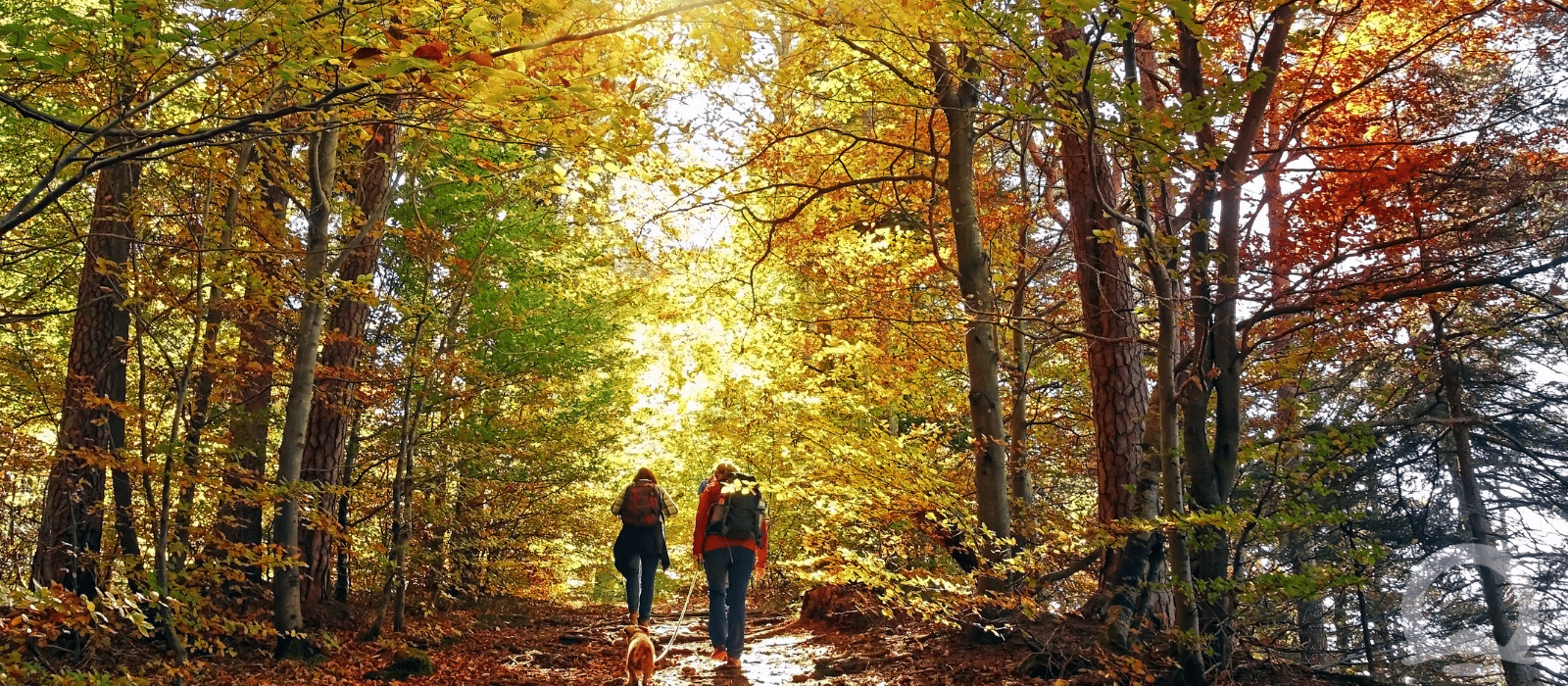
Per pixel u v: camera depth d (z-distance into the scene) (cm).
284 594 774
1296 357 671
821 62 780
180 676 542
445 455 1086
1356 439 571
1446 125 847
